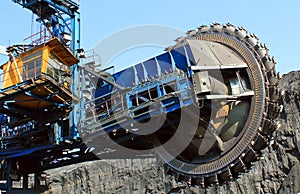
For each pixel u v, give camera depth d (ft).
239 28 67.51
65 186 318.86
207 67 63.41
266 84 63.31
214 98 62.75
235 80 65.62
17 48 77.15
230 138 65.51
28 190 86.17
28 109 76.18
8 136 82.64
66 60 76.59
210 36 69.97
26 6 82.12
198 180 67.31
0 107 73.31
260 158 64.18
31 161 88.43
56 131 77.36
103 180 322.55
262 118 62.49
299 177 300.61
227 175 64.59
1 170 90.12
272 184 311.06
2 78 76.07
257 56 64.49
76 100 73.82
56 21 83.41
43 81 68.39
